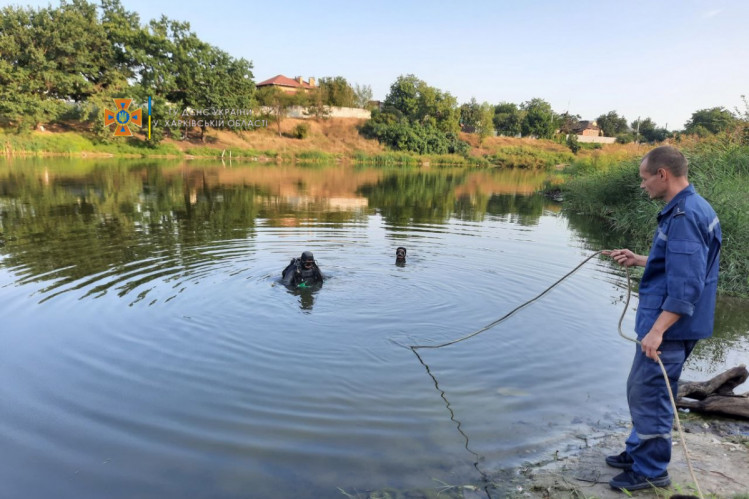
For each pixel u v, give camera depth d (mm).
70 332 6160
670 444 3492
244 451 3924
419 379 5246
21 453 3826
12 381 4949
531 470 3826
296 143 65250
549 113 98125
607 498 3488
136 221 14094
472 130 92688
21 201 17172
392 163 63656
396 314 7258
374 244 12133
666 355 3332
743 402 4797
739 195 11195
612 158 28094
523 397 4945
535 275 9727
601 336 6582
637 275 9945
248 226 13867
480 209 20344
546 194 28125
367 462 3844
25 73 43844
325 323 6781
